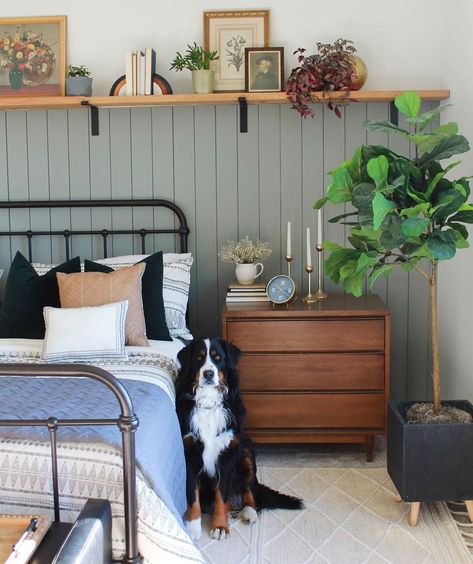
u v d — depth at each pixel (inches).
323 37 135.4
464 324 121.3
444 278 133.4
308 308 121.6
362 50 135.4
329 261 100.5
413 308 139.2
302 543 93.8
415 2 134.1
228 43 135.3
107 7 137.1
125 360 106.2
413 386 140.4
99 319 107.5
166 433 84.4
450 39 127.9
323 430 121.6
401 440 96.7
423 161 94.7
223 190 138.5
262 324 120.0
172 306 125.9
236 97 129.8
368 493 109.0
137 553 69.4
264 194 138.1
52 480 70.9
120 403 67.2
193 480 97.3
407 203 94.2
